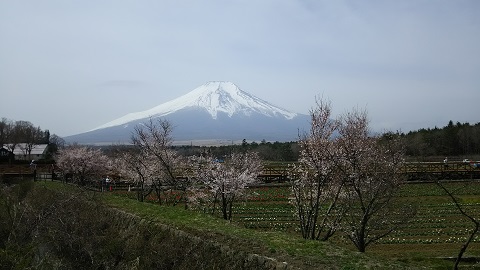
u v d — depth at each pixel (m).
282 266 11.05
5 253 14.03
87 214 18.88
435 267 17.50
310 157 17.98
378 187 16.56
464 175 50.97
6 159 75.56
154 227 16.48
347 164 17.53
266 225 28.44
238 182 24.97
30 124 120.69
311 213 18.08
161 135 30.08
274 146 72.38
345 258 11.53
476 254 20.75
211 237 14.20
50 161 70.25
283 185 46.09
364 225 16.39
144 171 30.50
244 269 11.82
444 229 27.72
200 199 31.36
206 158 30.44
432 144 84.56
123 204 21.98
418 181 47.53
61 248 17.19
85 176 46.28
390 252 21.84
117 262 16.45
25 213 17.62
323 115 18.23
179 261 13.99
